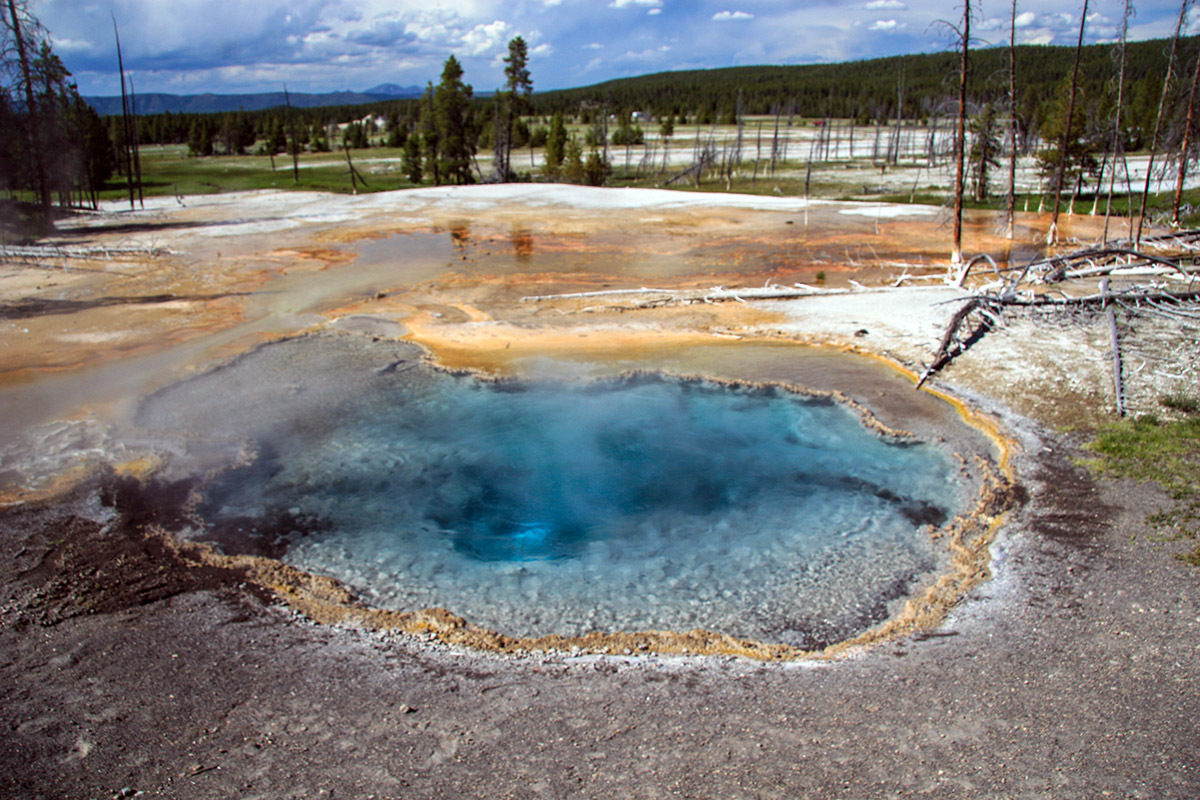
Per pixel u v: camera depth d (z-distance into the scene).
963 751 5.40
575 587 8.07
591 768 5.32
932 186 46.12
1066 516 8.90
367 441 11.62
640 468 10.83
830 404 12.81
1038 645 6.67
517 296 20.19
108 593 7.74
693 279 22.17
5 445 11.16
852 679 6.36
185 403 12.87
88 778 5.28
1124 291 15.95
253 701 6.14
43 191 33.31
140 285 21.53
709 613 7.56
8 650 6.77
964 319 15.57
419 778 5.25
